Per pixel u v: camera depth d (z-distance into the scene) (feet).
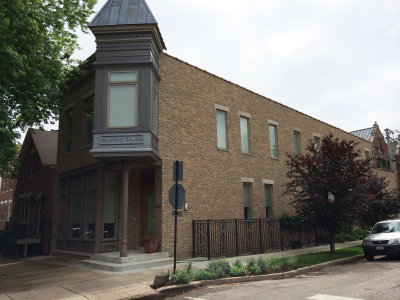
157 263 39.86
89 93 51.83
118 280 32.76
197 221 47.65
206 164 51.52
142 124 40.96
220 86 57.00
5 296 28.25
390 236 44.73
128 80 42.29
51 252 57.26
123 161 42.75
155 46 45.06
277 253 51.72
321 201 48.34
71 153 55.67
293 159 52.80
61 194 58.54
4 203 119.96
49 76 50.60
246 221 54.75
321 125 81.92
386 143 116.67
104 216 45.93
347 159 49.83
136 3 44.60
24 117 52.34
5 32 38.65
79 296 27.40
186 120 49.73
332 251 50.19
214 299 25.45
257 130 63.05
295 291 27.04
